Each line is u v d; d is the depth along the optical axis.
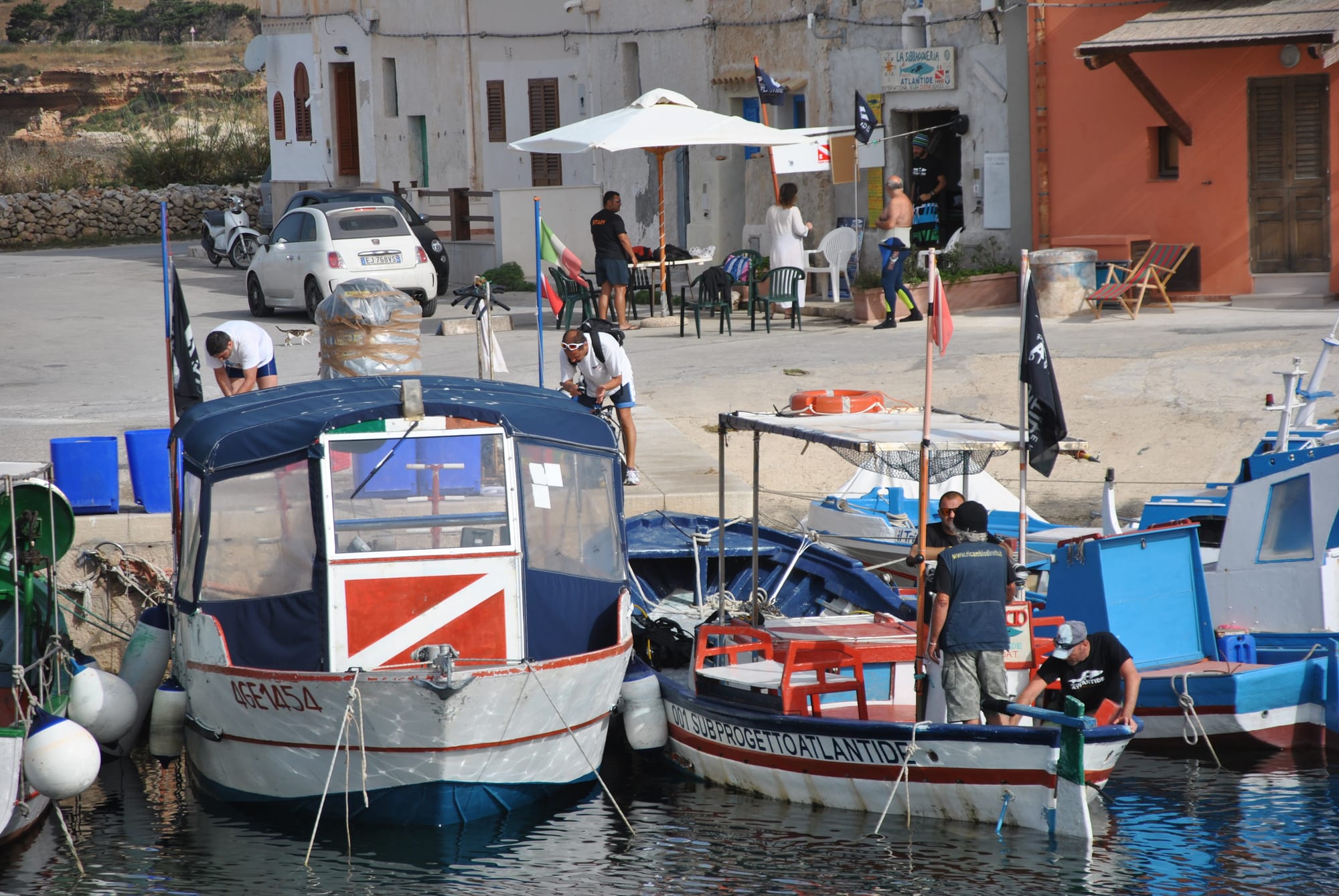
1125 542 34.75
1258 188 67.81
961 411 53.59
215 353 44.09
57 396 61.28
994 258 75.81
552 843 29.64
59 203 135.88
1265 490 35.88
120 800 32.75
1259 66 66.94
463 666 30.81
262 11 120.81
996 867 27.61
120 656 41.62
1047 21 72.38
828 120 81.81
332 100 115.50
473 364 64.69
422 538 31.42
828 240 76.50
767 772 32.28
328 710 29.67
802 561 41.78
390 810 30.44
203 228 112.12
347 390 34.62
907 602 39.31
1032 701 31.09
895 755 30.31
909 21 77.19
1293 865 27.33
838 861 28.30
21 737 29.48
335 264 76.25
